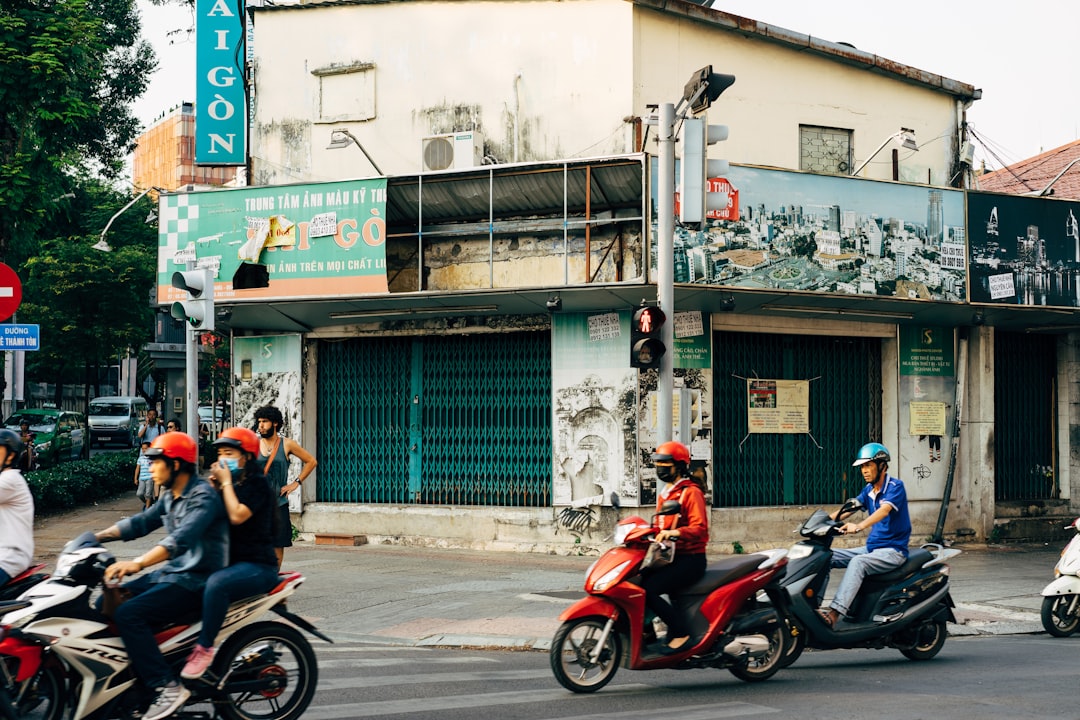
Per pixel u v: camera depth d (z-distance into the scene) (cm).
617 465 1591
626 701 742
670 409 1145
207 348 3036
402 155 1781
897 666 909
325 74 1825
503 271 1700
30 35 1631
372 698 734
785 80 1803
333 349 1806
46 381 4759
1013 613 1232
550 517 1623
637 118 1653
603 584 776
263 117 1859
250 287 1694
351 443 1786
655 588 799
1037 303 1764
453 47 1761
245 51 1855
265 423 984
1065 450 1978
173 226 1748
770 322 1692
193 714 627
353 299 1642
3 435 751
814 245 1608
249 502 633
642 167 1524
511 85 1727
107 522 2036
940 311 1739
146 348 3947
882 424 1805
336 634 1077
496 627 1090
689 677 852
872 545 926
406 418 1753
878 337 1798
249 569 627
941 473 1812
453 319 1702
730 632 810
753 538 1658
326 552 1645
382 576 1409
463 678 827
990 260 1736
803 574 868
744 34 1756
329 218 1658
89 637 597
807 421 1744
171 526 627
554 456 1631
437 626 1105
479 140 1723
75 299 3250
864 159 1867
